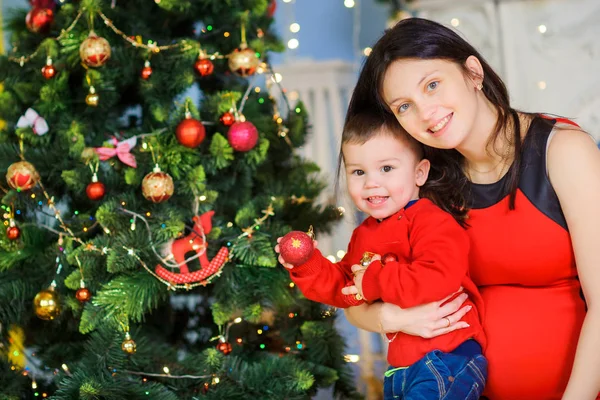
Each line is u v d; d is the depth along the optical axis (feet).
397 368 5.08
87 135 6.56
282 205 6.82
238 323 7.21
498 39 10.38
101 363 5.94
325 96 11.67
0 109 6.65
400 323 4.99
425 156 5.35
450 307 4.97
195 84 7.22
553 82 10.30
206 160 6.41
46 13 6.47
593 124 10.21
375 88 5.17
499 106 4.98
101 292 5.86
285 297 6.36
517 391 4.88
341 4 12.50
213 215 6.66
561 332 4.82
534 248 4.85
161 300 6.97
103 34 6.44
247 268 6.44
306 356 6.81
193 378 6.24
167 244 6.12
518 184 4.89
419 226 5.06
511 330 4.90
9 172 6.02
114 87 6.38
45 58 6.47
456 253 4.87
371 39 12.41
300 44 12.73
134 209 6.19
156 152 6.17
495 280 5.08
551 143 4.83
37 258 6.45
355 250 5.42
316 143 11.58
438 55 4.83
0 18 7.78
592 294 4.64
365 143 5.23
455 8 10.52
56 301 5.95
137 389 5.83
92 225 6.42
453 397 4.72
